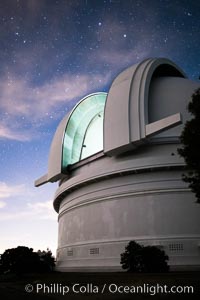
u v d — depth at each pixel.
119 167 23.84
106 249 23.39
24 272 23.00
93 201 25.58
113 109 25.00
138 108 23.64
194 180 13.48
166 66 29.88
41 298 12.54
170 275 15.83
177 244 21.16
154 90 26.97
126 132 23.53
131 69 26.62
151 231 22.00
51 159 31.73
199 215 21.89
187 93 26.39
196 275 15.37
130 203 23.33
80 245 25.66
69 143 31.44
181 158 22.48
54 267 28.11
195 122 13.34
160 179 22.91
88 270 23.89
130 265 18.55
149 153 24.47
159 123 22.19
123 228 23.05
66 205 29.59
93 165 27.95
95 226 24.86
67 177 31.19
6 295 13.59
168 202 22.33
